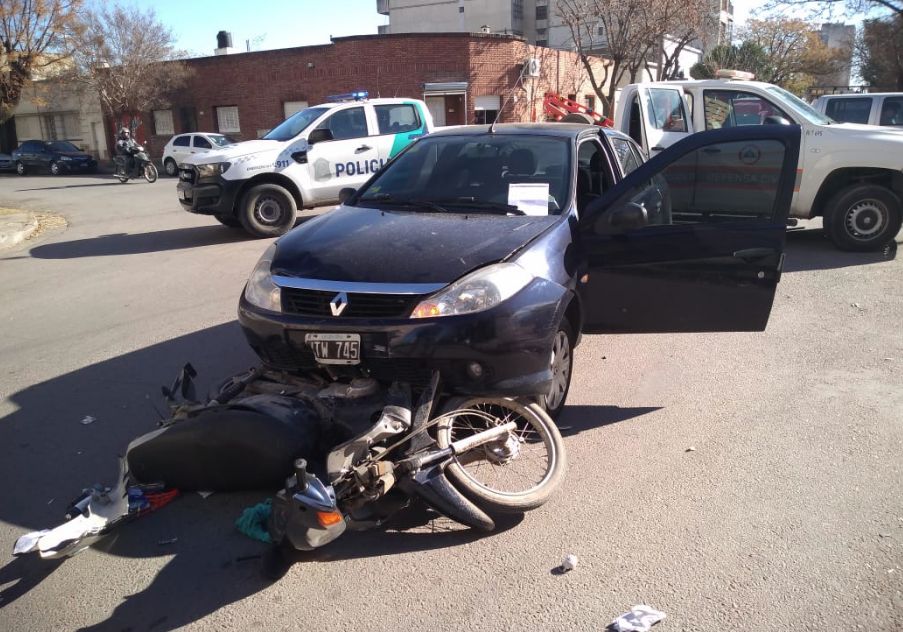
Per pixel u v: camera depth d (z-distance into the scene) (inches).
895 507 134.7
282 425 129.9
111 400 193.3
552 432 142.5
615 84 1104.8
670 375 203.9
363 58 1157.7
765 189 159.9
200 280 328.5
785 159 157.5
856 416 174.2
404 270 139.9
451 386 137.6
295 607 111.0
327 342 136.3
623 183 166.9
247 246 407.2
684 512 134.8
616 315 170.9
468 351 133.5
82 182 1040.2
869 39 1114.1
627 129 409.7
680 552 122.6
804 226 426.0
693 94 394.6
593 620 106.7
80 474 154.3
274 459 129.6
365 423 134.7
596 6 1058.1
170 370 214.2
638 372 207.0
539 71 1208.2
